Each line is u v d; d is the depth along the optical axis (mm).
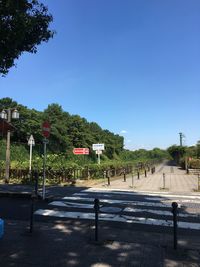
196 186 22453
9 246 7719
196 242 8477
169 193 18281
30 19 8656
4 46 8711
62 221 10773
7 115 22484
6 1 7953
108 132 82062
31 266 6473
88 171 26219
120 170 33250
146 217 11516
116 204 14125
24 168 24484
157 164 74812
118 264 6695
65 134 48562
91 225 10203
